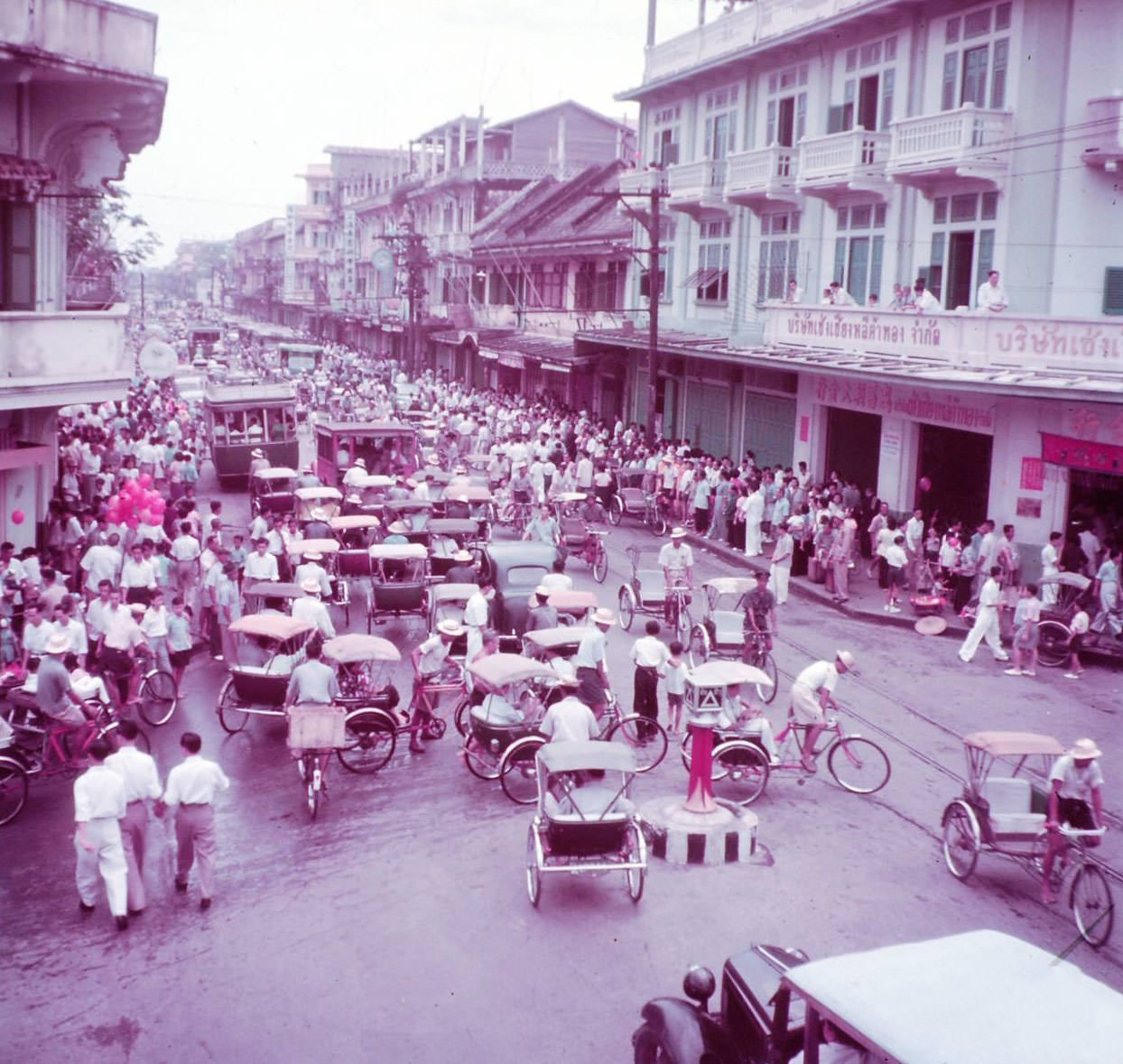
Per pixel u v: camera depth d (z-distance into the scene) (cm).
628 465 3516
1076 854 1173
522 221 6162
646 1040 868
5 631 1698
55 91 2188
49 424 2406
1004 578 2247
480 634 1716
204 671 1964
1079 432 2269
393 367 7194
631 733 1616
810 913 1166
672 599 2162
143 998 1005
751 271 3806
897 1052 588
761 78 3731
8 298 2169
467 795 1462
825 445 3256
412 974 1048
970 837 1220
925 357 2652
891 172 2847
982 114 2588
